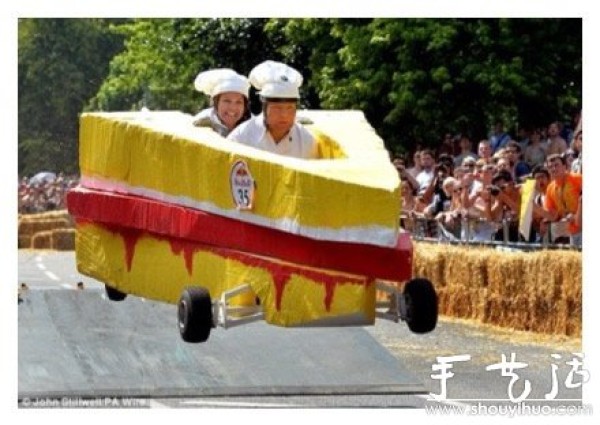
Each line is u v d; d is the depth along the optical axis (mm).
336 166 12438
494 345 15133
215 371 12961
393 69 24547
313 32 26125
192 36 30359
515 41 23938
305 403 11922
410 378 12984
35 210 46594
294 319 12430
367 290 12312
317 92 26953
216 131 14703
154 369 12953
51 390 12188
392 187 11977
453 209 19906
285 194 12281
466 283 17234
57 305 15828
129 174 14594
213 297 13211
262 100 13664
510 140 21609
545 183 18172
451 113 24312
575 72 24312
